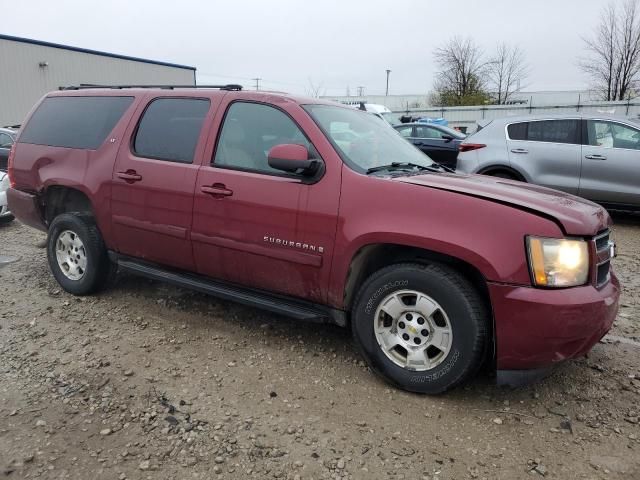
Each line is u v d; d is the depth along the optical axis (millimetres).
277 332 4156
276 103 3775
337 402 3195
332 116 3891
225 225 3775
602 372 3594
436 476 2584
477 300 3045
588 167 8148
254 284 3826
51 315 4457
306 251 3459
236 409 3105
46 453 2707
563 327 2844
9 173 5254
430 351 3238
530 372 3025
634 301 5023
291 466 2639
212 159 3916
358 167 3457
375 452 2750
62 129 4918
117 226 4414
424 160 4289
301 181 3494
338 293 3428
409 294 3211
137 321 4336
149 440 2816
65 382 3377
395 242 3141
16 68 24531
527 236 2895
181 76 35438
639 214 9180
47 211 5156
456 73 50062
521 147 8570
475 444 2830
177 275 4273
